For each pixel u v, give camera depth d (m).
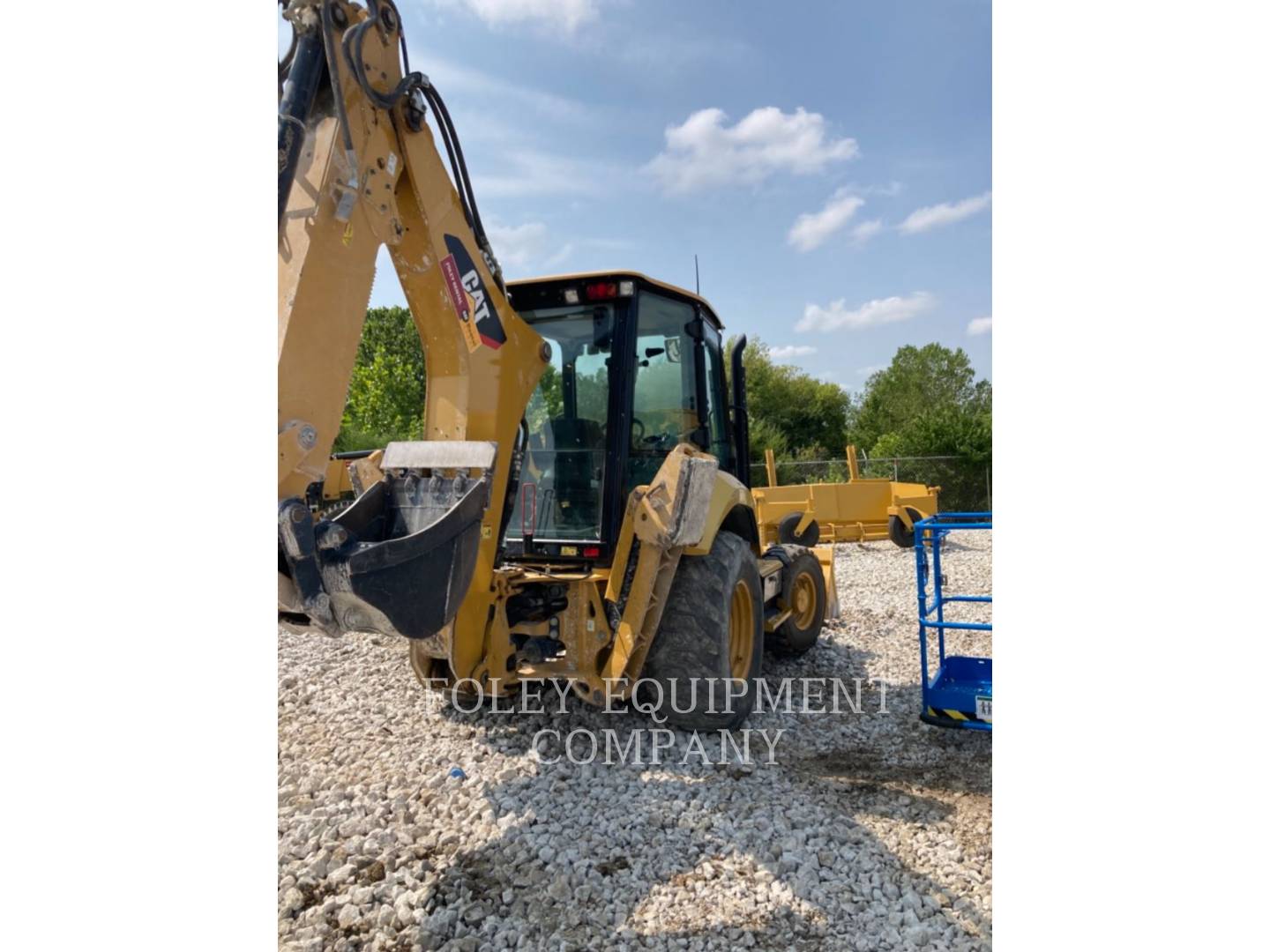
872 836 3.12
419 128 3.05
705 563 4.12
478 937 2.50
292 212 2.56
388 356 22.66
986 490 23.75
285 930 2.50
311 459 2.52
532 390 3.73
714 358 5.50
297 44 2.70
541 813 3.26
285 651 5.72
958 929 2.52
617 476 4.12
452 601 2.64
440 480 2.77
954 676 4.79
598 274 4.15
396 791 3.48
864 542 13.26
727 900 2.68
